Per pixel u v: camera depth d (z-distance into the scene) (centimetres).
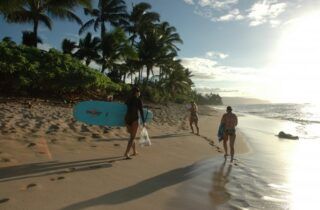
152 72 5375
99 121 975
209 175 774
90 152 873
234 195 629
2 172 629
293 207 591
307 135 2225
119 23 4731
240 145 1406
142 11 4938
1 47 2284
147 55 4925
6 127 1040
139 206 527
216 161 962
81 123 1317
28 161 722
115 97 3772
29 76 2338
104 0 4491
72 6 3130
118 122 976
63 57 2689
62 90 2566
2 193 519
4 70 2200
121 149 953
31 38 3284
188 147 1160
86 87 2739
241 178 771
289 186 735
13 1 2077
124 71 4766
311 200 640
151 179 688
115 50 4062
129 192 590
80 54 4119
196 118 1619
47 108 1873
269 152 1277
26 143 873
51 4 3119
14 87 2278
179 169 804
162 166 815
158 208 528
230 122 1018
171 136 1398
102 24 4591
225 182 722
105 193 570
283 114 6981
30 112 1539
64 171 673
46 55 2595
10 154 754
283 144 1584
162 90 6294
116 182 639
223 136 1034
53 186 576
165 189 629
